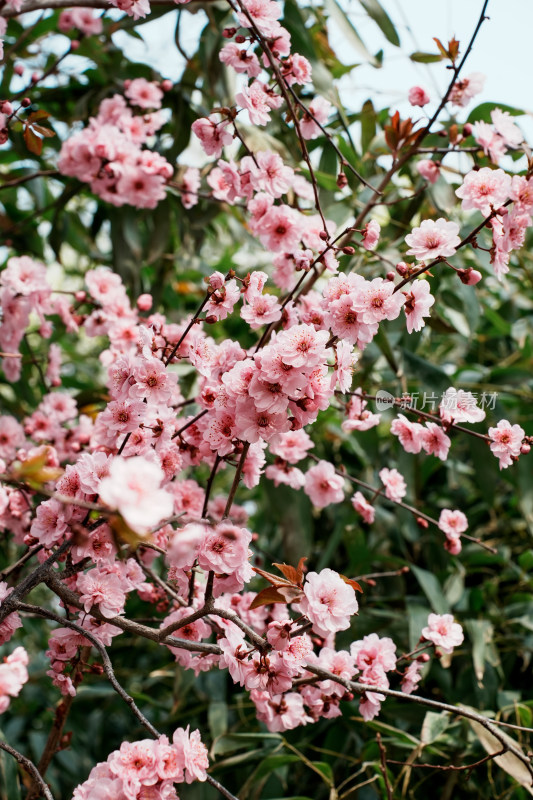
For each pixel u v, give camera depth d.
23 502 1.09
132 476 0.77
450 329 1.25
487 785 1.16
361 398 1.05
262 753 1.13
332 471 1.10
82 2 1.18
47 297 1.17
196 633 0.99
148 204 1.25
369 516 1.11
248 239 1.38
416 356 1.24
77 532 0.79
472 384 1.40
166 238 1.35
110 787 0.88
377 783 1.14
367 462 1.36
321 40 1.38
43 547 0.96
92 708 1.38
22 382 1.37
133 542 0.77
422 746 1.08
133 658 1.42
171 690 1.37
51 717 1.39
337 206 1.26
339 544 1.37
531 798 1.10
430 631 1.03
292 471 1.10
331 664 0.99
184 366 1.25
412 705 1.15
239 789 1.18
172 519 0.89
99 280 1.19
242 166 1.06
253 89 1.01
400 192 1.33
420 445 1.04
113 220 1.37
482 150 1.09
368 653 1.01
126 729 1.40
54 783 1.31
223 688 1.22
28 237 1.45
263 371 0.90
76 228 1.56
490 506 1.27
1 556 1.29
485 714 1.13
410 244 0.95
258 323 0.94
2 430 1.15
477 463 1.26
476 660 1.16
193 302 1.64
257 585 1.27
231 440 0.93
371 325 0.93
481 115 1.23
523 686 1.27
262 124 1.02
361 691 0.95
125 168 1.22
